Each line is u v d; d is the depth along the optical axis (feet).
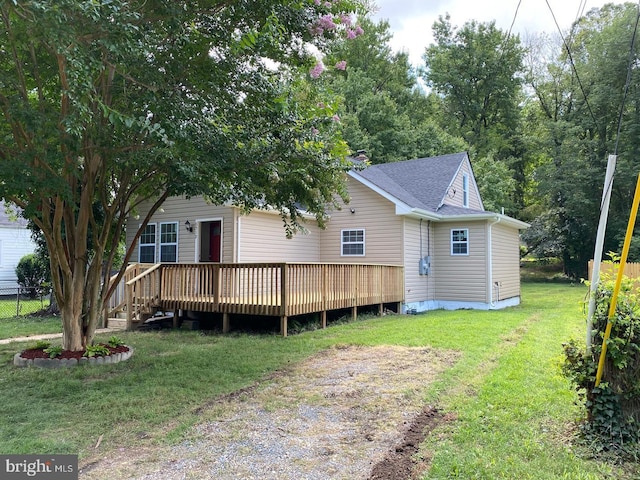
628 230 10.68
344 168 22.21
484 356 20.26
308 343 24.56
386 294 39.37
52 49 14.89
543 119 106.52
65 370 19.17
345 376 17.69
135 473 10.05
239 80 18.29
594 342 11.48
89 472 10.11
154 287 32.63
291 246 43.70
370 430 12.37
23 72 18.03
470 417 12.88
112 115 13.89
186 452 11.14
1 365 20.57
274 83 19.79
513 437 11.53
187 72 17.56
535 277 98.89
